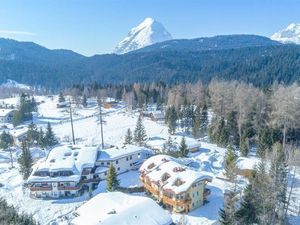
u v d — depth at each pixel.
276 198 52.03
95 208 55.00
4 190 74.81
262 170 55.38
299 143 89.44
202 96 131.62
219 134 96.25
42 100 198.12
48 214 63.09
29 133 111.25
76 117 149.75
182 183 61.31
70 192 71.50
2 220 47.44
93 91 192.50
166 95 156.00
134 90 171.75
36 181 70.75
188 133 112.75
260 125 95.25
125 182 74.12
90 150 81.56
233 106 102.75
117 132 121.69
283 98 90.69
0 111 155.62
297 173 71.75
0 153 104.12
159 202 64.25
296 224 55.81
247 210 50.00
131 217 50.06
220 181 72.50
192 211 60.75
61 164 74.56
